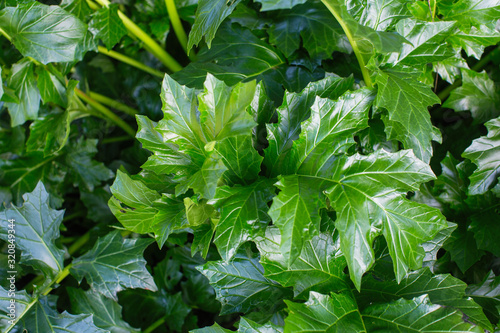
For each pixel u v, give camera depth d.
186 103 1.07
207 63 1.24
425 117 1.10
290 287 1.13
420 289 1.10
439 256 1.28
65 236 1.51
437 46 1.14
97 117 1.48
